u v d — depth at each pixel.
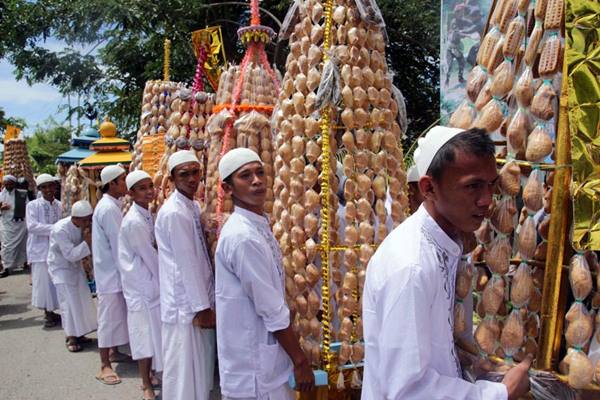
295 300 2.91
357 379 2.87
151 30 10.33
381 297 1.57
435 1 9.87
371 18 2.89
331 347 2.87
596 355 1.73
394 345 1.49
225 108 4.01
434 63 10.67
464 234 1.77
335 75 2.80
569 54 1.66
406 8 9.71
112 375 4.93
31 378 5.06
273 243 2.79
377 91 2.94
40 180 7.56
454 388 1.50
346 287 2.86
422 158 1.62
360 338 2.89
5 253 10.41
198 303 3.46
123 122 12.10
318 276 2.89
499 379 1.73
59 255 5.75
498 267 1.76
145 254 4.32
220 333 2.74
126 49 10.79
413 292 1.50
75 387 4.82
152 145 5.47
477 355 1.82
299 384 2.64
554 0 1.71
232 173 2.71
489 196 1.54
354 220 2.91
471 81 1.90
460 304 1.79
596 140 1.66
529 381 1.68
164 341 3.60
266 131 3.90
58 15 10.90
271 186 3.85
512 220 1.76
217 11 10.76
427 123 10.57
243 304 2.68
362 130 2.90
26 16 10.90
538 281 1.92
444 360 1.59
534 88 1.82
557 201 1.71
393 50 10.42
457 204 1.53
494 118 1.78
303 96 2.96
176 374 3.51
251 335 2.67
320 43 2.96
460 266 1.78
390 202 3.21
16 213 10.36
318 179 3.02
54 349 5.96
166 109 5.70
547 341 1.72
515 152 1.77
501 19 1.82
